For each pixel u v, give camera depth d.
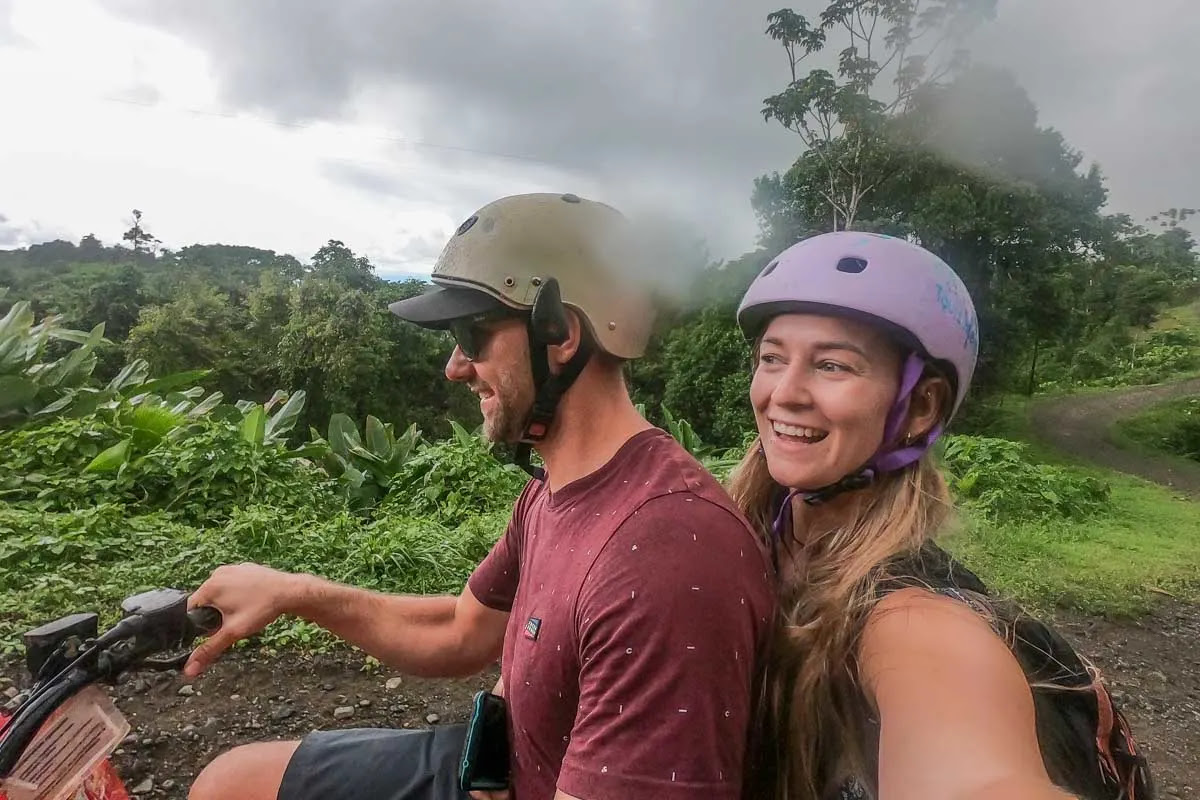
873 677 0.94
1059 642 1.04
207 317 45.44
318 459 7.69
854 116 20.38
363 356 39.31
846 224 20.98
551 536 1.27
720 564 1.08
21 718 1.10
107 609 3.84
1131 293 47.91
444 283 1.29
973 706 0.84
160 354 41.34
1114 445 27.67
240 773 1.51
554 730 1.20
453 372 1.35
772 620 1.15
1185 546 8.62
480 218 1.32
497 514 6.29
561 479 1.31
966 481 9.43
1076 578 6.58
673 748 1.02
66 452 6.06
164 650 1.28
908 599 0.97
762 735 1.16
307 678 3.47
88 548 4.47
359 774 1.45
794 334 1.13
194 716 3.09
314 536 4.97
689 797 1.01
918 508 1.10
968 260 22.47
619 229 1.34
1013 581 6.19
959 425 25.14
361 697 3.37
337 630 1.67
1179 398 36.50
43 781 1.12
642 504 1.15
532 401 1.28
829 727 1.03
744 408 21.22
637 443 1.25
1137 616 6.07
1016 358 26.77
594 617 1.09
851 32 21.03
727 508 1.16
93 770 1.23
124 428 6.46
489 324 1.28
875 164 20.62
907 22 19.97
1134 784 1.03
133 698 3.17
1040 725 0.97
